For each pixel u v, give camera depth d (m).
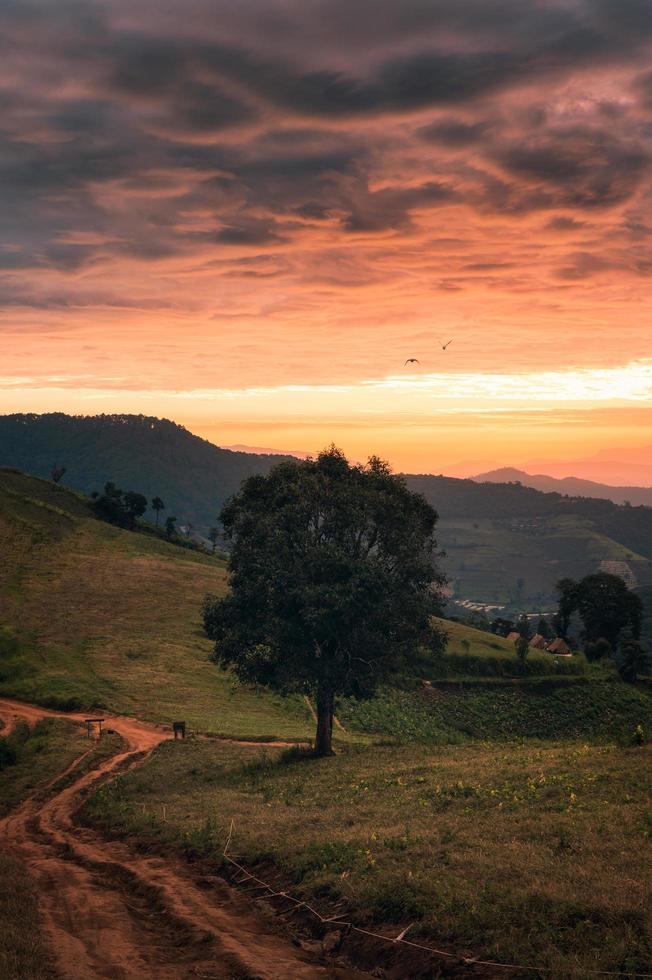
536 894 13.24
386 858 16.78
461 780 26.62
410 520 42.84
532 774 25.69
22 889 17.27
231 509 44.56
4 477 162.25
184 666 70.88
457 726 79.19
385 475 44.69
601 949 11.26
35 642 74.38
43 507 131.50
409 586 42.94
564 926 12.16
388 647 42.41
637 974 10.39
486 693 92.06
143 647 75.25
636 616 142.88
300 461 45.19
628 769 24.06
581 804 20.27
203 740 48.47
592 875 14.09
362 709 71.50
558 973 10.71
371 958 12.74
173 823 24.69
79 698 59.12
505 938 12.02
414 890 14.41
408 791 26.03
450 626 114.94
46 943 13.62
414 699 82.75
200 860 19.80
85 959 12.83
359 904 14.47
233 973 12.09
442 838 17.94
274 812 24.84
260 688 66.69
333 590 39.22
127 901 16.83
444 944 12.45
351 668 42.53
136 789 34.53
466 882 14.44
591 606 144.00
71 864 21.36
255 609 42.94
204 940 13.70
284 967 12.26
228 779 35.94
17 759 42.69
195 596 95.38
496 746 38.59
